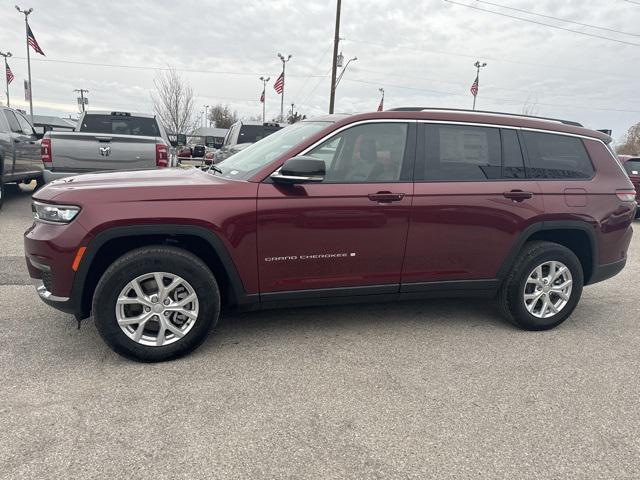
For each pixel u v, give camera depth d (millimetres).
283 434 2586
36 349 3420
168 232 3184
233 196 3301
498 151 3945
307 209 3414
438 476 2320
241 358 3441
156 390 2961
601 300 5258
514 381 3285
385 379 3230
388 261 3697
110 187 3191
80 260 3098
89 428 2555
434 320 4363
